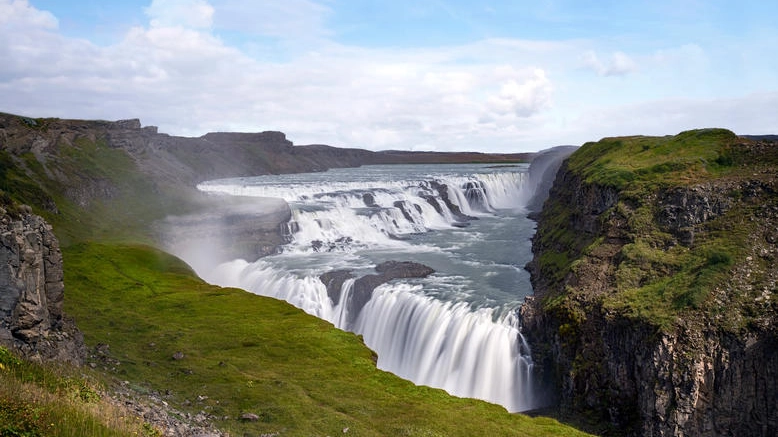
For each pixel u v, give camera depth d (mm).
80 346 40750
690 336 52562
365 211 127375
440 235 126688
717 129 91438
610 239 72562
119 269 81062
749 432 50594
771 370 50156
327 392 44312
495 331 65562
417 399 44812
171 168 166750
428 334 70688
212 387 43500
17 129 126312
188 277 82250
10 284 31391
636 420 53469
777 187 67000
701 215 68312
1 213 32406
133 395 35281
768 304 52938
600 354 57844
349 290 83312
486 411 44031
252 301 70875
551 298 67812
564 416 56906
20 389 23734
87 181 122250
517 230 131375
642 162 88938
